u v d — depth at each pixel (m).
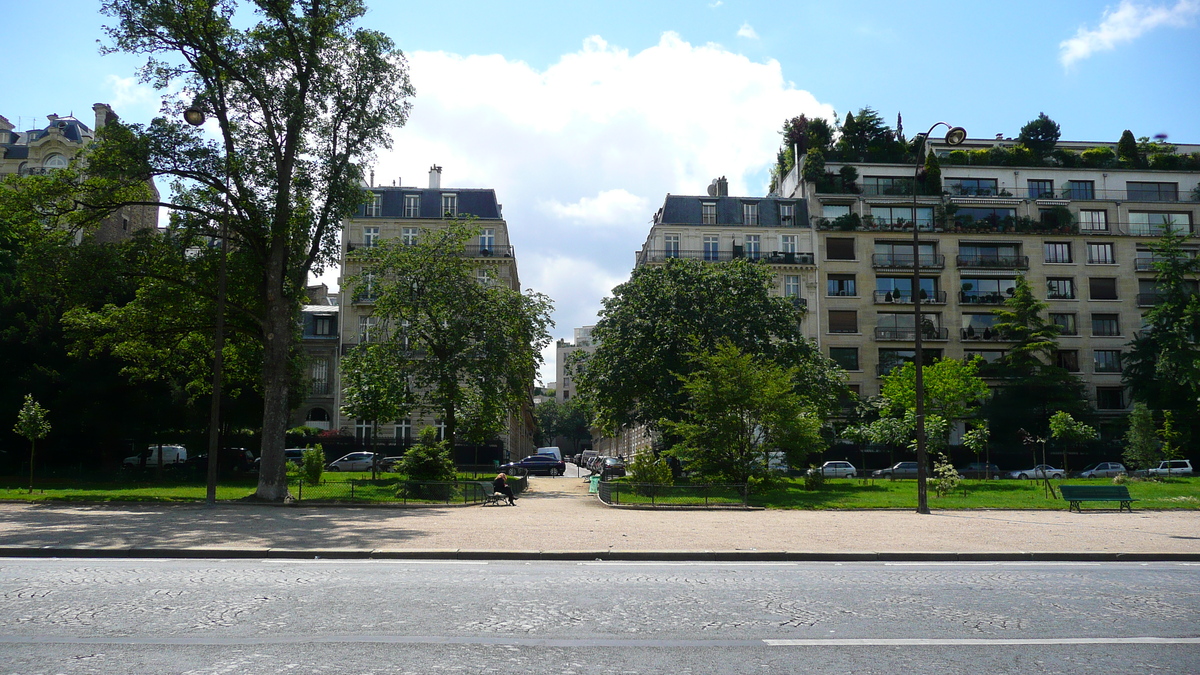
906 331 68.50
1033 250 70.38
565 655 6.82
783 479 35.94
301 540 14.94
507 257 65.44
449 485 27.69
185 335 29.91
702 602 9.34
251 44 26.34
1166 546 15.46
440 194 67.12
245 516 20.30
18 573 11.14
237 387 41.41
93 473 43.12
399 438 58.16
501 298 43.44
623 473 48.91
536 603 9.14
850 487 38.50
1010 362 62.53
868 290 69.00
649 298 43.38
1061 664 6.75
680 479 33.62
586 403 46.53
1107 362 69.38
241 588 9.93
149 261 27.78
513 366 42.06
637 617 8.43
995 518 22.33
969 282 70.19
